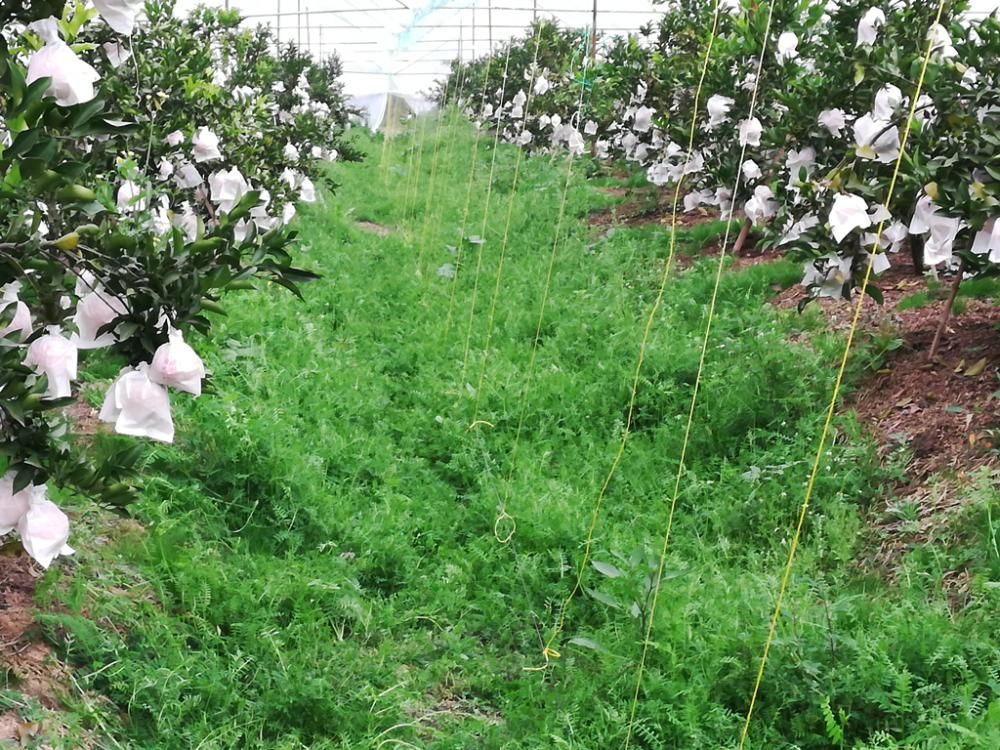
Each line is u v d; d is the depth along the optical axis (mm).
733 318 7027
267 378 5887
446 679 3680
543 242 10898
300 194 10539
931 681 3219
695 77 9617
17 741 2668
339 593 3965
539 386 6188
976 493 4180
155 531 3980
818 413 5457
